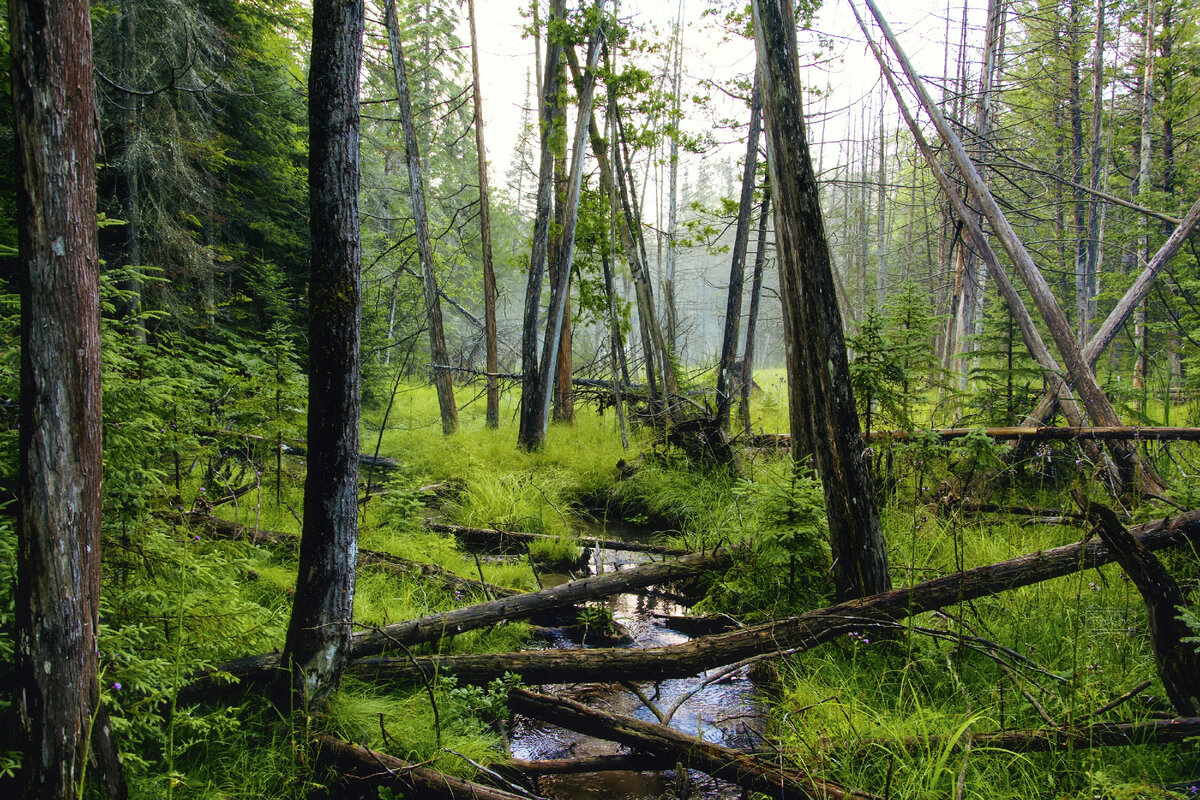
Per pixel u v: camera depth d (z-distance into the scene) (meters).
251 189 13.44
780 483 5.02
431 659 3.74
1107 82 14.56
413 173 12.10
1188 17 13.03
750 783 3.15
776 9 4.11
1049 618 4.13
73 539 2.20
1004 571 3.85
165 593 3.32
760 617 4.81
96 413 2.27
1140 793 2.58
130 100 9.94
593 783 3.54
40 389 2.14
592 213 11.73
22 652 2.17
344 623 3.38
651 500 8.30
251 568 4.25
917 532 5.64
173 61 10.20
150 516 3.51
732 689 4.46
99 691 2.35
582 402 14.09
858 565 4.21
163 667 2.93
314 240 3.19
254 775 2.98
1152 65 12.09
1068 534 5.50
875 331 6.14
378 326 14.28
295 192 14.12
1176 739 2.88
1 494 3.02
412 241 17.56
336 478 3.27
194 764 3.02
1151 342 12.41
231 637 3.49
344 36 3.10
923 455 5.90
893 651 4.02
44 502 2.15
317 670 3.29
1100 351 7.65
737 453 8.48
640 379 15.48
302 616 3.31
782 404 13.85
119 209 10.10
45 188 2.13
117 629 3.14
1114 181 15.21
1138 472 6.03
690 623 5.38
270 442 6.68
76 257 2.19
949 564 5.09
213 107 11.65
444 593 5.35
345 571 3.37
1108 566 4.57
